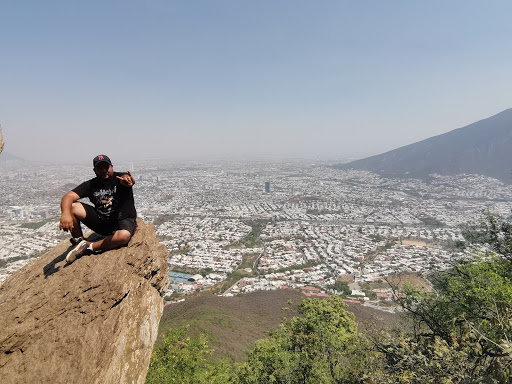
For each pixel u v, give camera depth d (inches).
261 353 647.8
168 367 595.2
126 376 184.2
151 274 243.3
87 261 211.3
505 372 224.1
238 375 631.8
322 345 578.9
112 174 225.1
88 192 221.9
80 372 157.6
